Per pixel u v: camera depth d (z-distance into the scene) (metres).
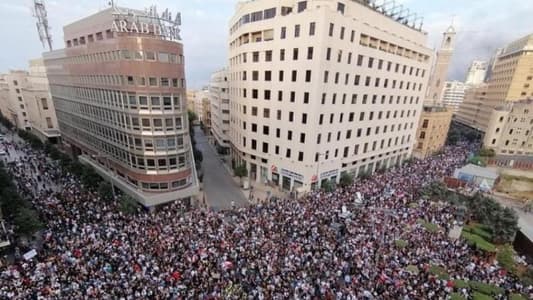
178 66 34.75
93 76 39.88
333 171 48.03
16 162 51.97
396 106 58.62
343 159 49.25
